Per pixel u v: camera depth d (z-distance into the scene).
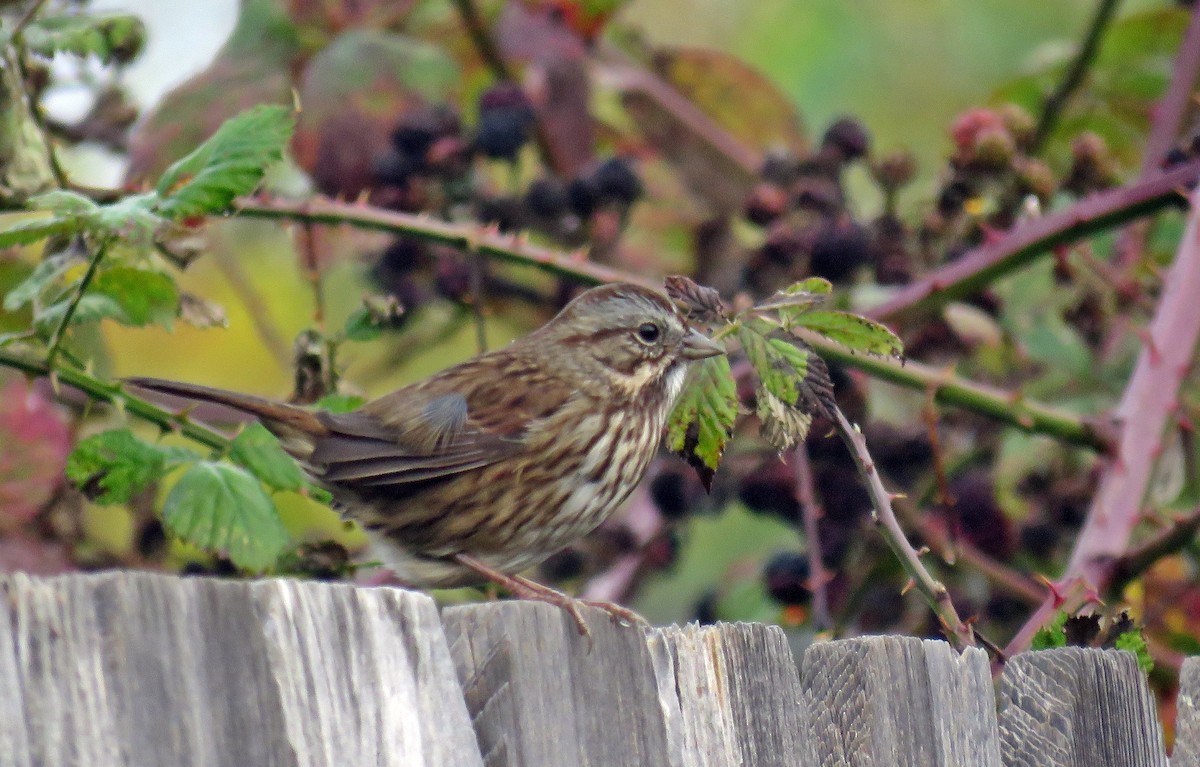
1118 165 11.91
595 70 12.71
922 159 15.37
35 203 6.67
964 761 6.07
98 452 7.50
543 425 7.69
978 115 9.98
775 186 10.44
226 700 4.04
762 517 10.31
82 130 10.98
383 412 7.66
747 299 8.21
